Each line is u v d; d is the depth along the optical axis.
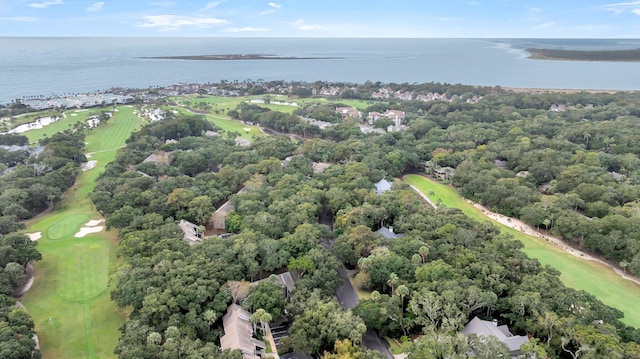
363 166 166.75
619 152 188.12
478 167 170.12
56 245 122.50
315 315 81.75
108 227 125.00
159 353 71.69
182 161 184.62
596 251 120.94
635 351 67.62
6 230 120.50
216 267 95.81
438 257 103.94
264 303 86.75
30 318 83.56
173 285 88.56
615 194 138.62
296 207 129.50
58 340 85.31
